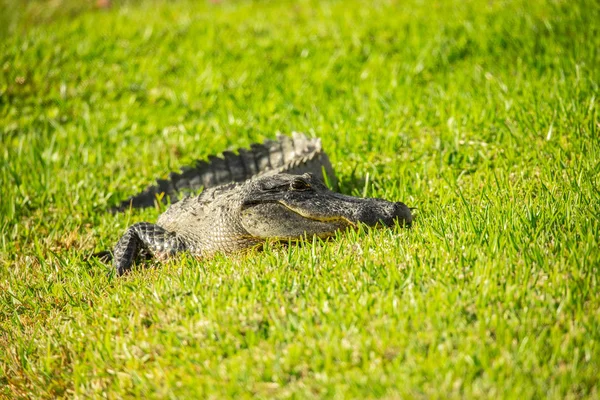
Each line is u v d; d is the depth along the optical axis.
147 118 33.50
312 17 45.06
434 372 12.51
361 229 18.50
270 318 14.98
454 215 18.80
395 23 40.69
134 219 24.58
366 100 31.62
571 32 34.59
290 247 17.98
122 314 16.47
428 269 15.69
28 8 55.03
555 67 30.72
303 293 15.62
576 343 12.90
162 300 16.55
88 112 34.41
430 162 24.69
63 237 23.70
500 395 11.84
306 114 31.55
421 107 29.53
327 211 18.86
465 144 25.41
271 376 13.38
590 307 13.69
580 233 16.09
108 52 41.06
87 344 15.99
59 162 29.48
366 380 12.66
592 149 21.95
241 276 16.73
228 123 31.55
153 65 39.16
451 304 14.23
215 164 26.42
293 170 22.94
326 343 13.76
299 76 36.00
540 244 16.12
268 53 39.41
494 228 17.06
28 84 37.41
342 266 16.52
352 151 26.78
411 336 13.53
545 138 24.42
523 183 21.08
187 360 14.32
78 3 56.12
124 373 14.74
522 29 36.19
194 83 36.38
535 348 12.72
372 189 23.16
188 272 17.84
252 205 19.38
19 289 19.78
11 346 16.88
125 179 27.86
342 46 38.81
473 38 36.38
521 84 29.33
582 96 26.69
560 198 18.48
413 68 34.50
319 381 13.02
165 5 53.44
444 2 43.56
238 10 49.25
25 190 27.03
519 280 14.72
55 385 15.28
